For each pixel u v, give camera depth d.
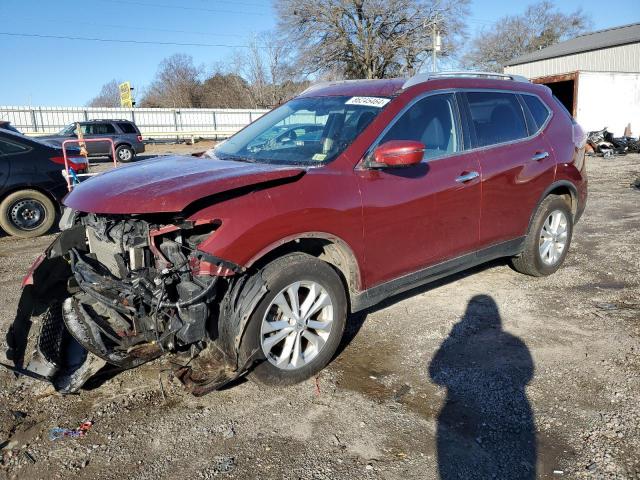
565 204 5.27
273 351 3.42
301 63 42.09
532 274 5.28
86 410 3.24
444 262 4.21
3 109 31.39
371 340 4.07
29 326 3.72
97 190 3.28
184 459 2.79
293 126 4.21
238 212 3.06
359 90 4.29
